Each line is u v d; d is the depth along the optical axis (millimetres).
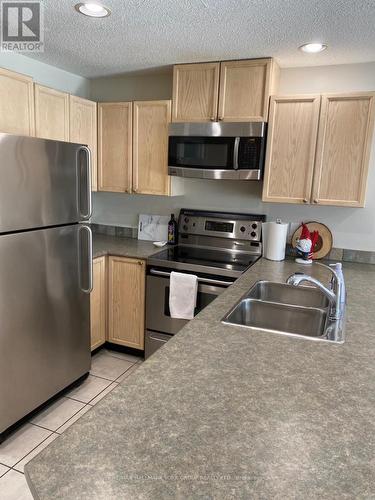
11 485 1755
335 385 1071
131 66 2916
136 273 2895
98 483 688
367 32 2049
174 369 1133
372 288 2150
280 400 985
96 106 3135
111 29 2135
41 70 2893
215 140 2709
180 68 2775
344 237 2836
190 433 838
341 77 2686
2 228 1863
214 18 1934
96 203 3650
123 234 3576
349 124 2438
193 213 3201
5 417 2025
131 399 967
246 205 3094
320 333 1771
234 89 2643
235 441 818
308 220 2918
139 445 792
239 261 2803
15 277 1973
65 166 2203
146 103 2943
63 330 2365
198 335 1393
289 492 686
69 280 2352
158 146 2980
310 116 2510
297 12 1823
